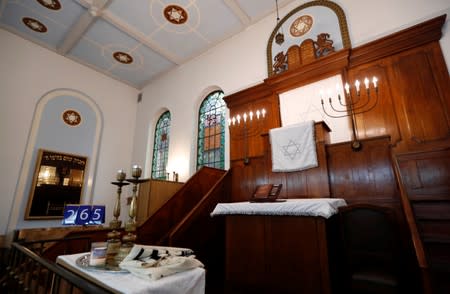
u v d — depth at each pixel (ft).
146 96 26.81
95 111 23.70
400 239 7.80
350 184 9.26
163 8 17.33
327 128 10.64
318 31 14.64
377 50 11.99
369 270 6.55
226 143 17.97
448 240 6.81
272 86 15.46
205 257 10.28
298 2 16.33
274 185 8.73
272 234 7.65
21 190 17.80
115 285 3.11
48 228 17.88
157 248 4.63
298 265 6.93
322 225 6.76
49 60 21.13
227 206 8.63
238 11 17.35
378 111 11.37
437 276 5.99
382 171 8.75
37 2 16.75
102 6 16.93
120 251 4.40
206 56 21.65
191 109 21.34
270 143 11.21
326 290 6.28
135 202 5.01
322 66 13.34
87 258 4.53
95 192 21.89
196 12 17.63
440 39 10.64
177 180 20.16
